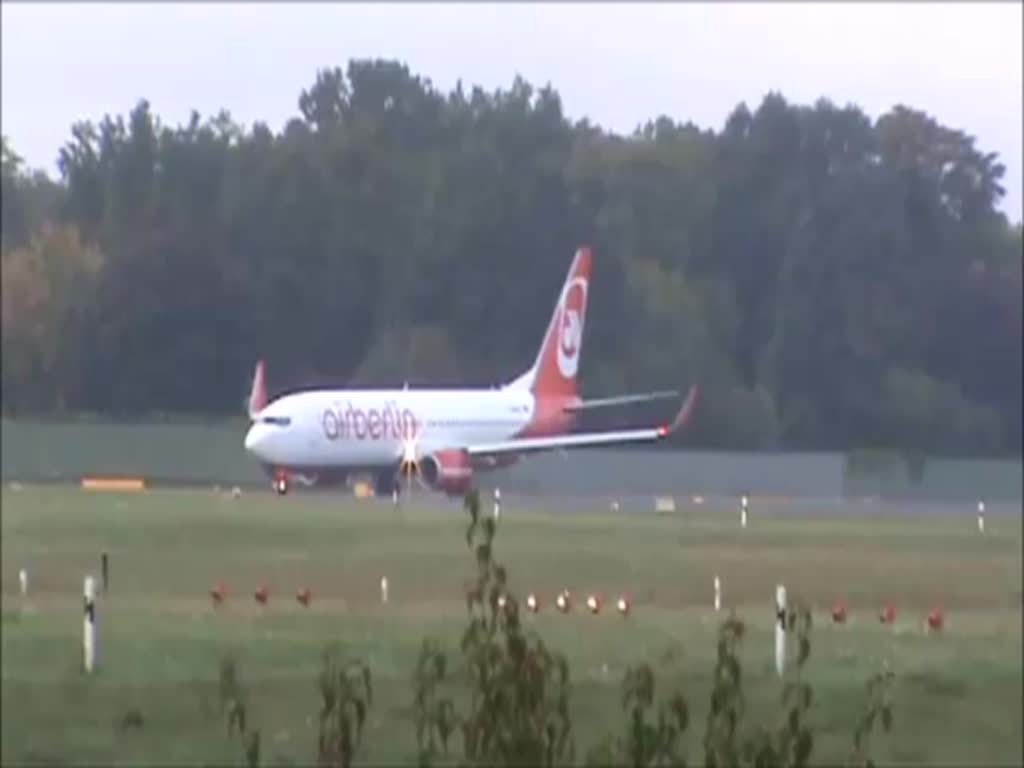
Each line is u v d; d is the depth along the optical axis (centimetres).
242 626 11912
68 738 8088
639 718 3375
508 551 19362
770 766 3403
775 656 10294
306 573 17125
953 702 9125
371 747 7694
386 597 15062
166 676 9444
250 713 8469
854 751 4175
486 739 3356
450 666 9062
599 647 10662
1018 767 7944
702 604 15200
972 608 15450
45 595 15125
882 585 16975
